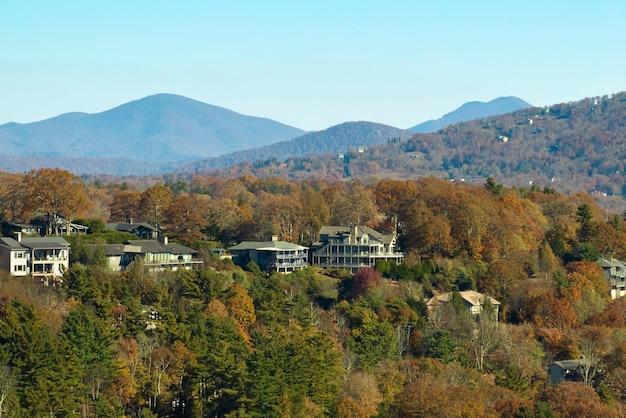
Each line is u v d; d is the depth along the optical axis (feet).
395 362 588.91
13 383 470.39
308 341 552.82
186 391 513.86
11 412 441.68
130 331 570.05
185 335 555.69
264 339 575.38
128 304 594.24
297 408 485.15
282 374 497.87
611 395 550.36
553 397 530.27
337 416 500.33
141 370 520.01
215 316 594.24
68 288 614.75
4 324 505.66
